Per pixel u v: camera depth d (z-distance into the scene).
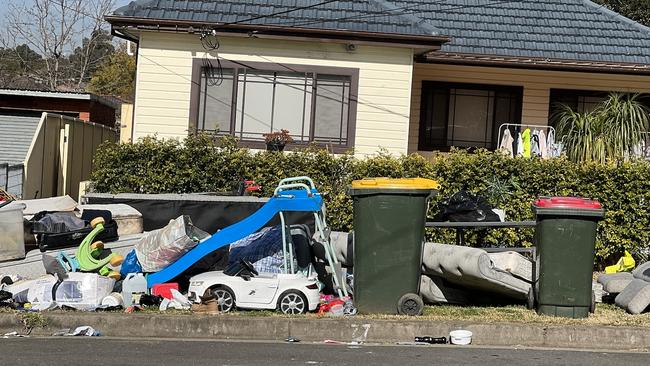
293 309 9.12
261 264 9.58
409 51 14.86
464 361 7.39
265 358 7.38
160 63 14.73
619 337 8.38
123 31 14.52
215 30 14.39
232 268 9.39
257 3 15.06
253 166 13.34
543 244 9.05
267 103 14.85
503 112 17.28
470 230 12.70
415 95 17.20
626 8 29.77
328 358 7.41
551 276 9.02
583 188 12.84
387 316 8.81
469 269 9.20
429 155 17.19
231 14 14.75
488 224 10.32
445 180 12.91
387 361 7.31
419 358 7.49
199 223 12.62
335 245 10.54
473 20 17.47
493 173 12.94
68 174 17.84
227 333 8.50
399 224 8.97
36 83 38.91
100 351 7.57
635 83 17.02
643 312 9.45
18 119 18.34
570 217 8.95
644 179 12.76
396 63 14.89
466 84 17.17
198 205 12.65
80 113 21.25
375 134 14.88
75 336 8.40
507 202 12.83
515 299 9.95
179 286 9.88
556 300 9.03
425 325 8.46
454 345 8.26
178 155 13.34
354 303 9.17
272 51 14.80
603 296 10.48
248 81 14.83
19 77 39.72
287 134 14.37
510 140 15.95
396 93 14.89
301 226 10.30
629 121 14.23
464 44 16.72
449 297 9.96
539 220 9.12
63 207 11.51
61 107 21.19
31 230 10.66
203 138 13.47
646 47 16.92
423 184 8.95
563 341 8.38
